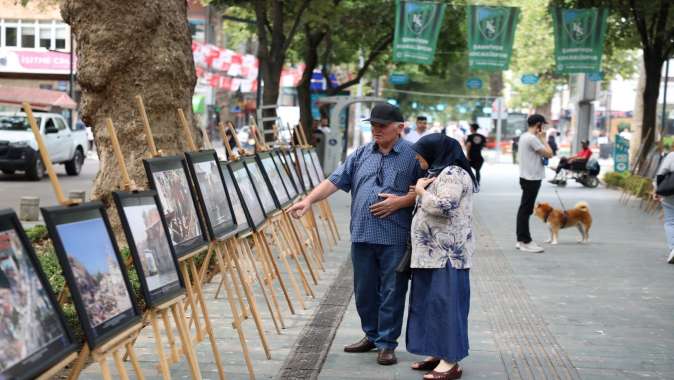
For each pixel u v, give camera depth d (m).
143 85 11.34
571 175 32.41
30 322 3.99
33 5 45.97
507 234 16.16
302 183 12.73
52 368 4.08
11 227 4.03
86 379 6.58
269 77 23.67
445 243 6.70
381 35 32.88
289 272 9.48
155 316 5.38
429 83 71.06
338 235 15.35
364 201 7.27
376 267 7.37
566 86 64.88
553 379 6.88
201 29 49.66
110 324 4.68
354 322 8.79
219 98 57.84
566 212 15.01
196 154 6.90
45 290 4.20
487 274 11.73
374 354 7.54
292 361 7.27
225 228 7.25
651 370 7.20
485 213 20.23
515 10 25.41
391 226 7.18
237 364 7.20
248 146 28.61
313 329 8.46
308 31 30.14
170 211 6.10
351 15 31.14
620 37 29.28
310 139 30.88
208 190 7.02
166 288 5.61
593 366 7.29
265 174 9.62
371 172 7.30
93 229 4.74
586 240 15.20
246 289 7.43
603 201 24.36
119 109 11.38
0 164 27.33
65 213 4.44
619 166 33.00
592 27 25.05
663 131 31.69
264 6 24.56
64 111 41.66
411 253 6.89
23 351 3.88
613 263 12.84
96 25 11.27
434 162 6.77
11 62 45.69
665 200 13.10
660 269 12.38
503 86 75.50
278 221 10.11
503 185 30.89
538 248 13.92
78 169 32.12
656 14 26.52
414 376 6.88
